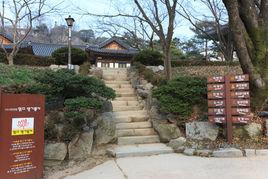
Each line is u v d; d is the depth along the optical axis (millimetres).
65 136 6148
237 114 6871
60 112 6402
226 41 21375
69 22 13031
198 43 32469
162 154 6758
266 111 7586
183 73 15234
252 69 7785
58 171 5629
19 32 20719
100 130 6879
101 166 5895
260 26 8375
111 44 30312
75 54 15703
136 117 8602
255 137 7039
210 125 7152
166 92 7770
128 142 7516
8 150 4504
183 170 5387
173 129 7492
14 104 4621
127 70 13641
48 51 29922
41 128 5051
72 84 6539
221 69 15883
